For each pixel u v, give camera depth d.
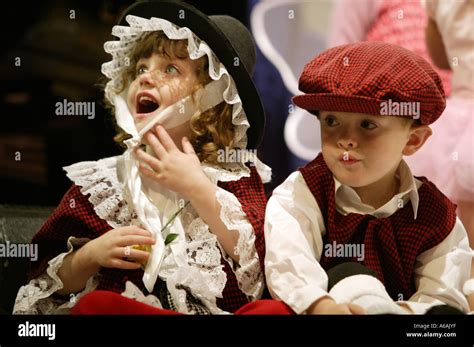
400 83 2.74
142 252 2.96
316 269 2.82
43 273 3.09
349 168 2.88
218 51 3.17
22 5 5.13
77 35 5.20
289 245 2.89
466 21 4.26
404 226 3.03
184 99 3.18
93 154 4.81
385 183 3.07
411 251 3.00
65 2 5.20
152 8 3.23
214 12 5.79
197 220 3.14
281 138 5.76
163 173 3.07
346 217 3.03
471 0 4.25
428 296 2.94
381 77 2.75
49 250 3.18
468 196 4.25
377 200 3.10
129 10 3.31
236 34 3.38
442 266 2.98
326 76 2.82
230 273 3.11
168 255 3.04
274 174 5.74
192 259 3.05
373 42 3.01
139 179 3.16
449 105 4.34
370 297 2.64
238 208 3.10
